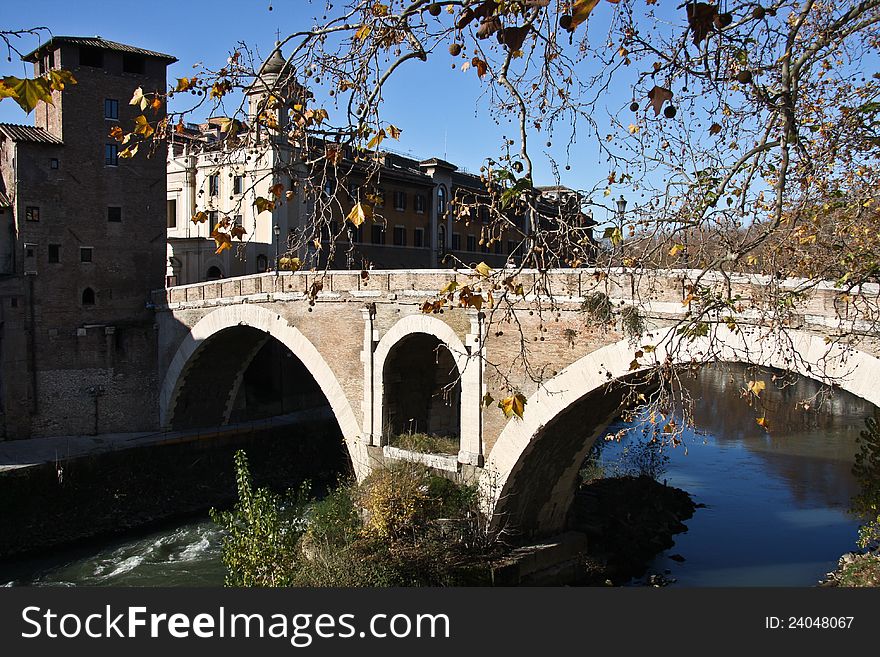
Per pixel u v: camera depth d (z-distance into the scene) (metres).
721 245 11.51
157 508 33.41
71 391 36.81
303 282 30.81
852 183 13.02
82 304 37.16
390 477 24.28
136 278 38.84
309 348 30.83
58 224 36.34
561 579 24.78
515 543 25.16
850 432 48.22
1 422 35.09
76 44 36.38
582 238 9.14
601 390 21.23
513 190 7.87
